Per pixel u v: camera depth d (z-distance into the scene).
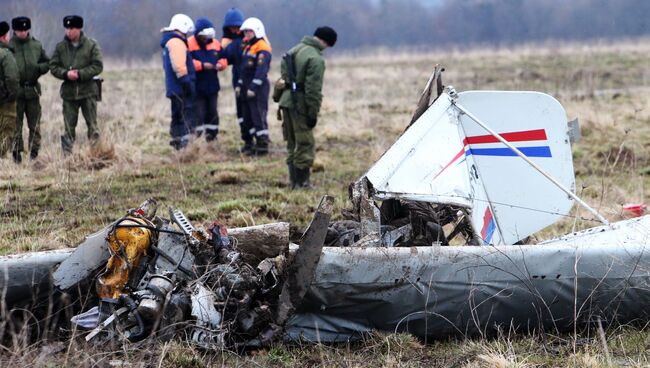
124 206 32.78
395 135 53.25
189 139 45.19
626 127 55.59
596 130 54.47
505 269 19.98
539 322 20.41
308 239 19.11
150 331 18.86
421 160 22.17
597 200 34.19
